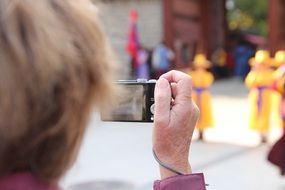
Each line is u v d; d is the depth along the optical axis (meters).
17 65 0.98
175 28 22.05
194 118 1.51
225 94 20.09
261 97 10.17
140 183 7.26
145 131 10.62
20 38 0.99
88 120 1.08
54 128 1.02
